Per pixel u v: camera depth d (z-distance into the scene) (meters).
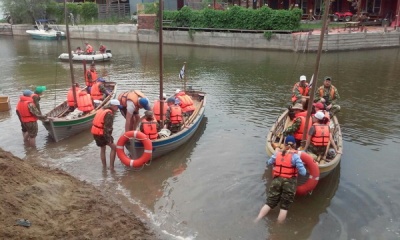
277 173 7.38
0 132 12.04
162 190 8.67
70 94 12.76
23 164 7.89
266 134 12.07
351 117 13.69
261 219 7.52
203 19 33.97
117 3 46.62
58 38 40.03
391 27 33.44
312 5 37.94
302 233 7.14
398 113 14.12
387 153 10.59
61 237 5.96
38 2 44.62
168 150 10.56
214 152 10.73
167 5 42.19
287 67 23.48
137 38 37.72
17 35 45.03
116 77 21.11
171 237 6.87
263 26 31.64
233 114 14.13
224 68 23.61
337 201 8.20
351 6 36.69
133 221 7.16
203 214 7.70
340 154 9.01
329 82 12.62
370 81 19.36
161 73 10.76
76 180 8.54
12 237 5.45
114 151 9.50
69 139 11.61
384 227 7.32
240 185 8.88
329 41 29.08
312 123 9.45
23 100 10.51
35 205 6.53
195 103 14.23
